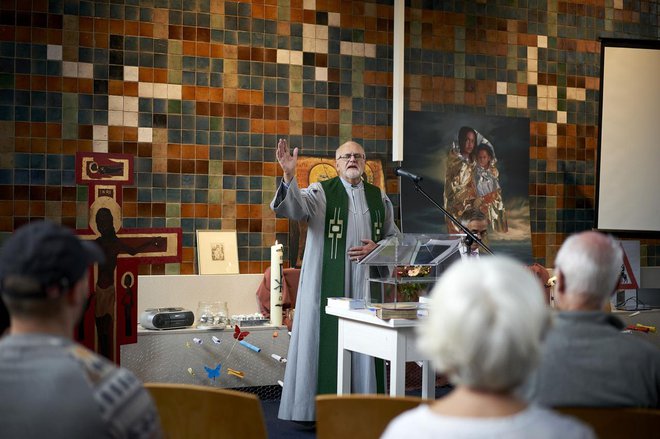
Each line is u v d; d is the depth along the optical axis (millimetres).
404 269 4320
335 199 5777
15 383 1712
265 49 7070
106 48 6594
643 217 8078
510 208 7836
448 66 7719
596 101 8328
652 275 8477
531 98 8039
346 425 2289
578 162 8242
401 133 7262
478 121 7762
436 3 7680
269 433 5574
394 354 4219
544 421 1462
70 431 1688
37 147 6410
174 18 6793
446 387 7098
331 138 7273
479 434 1433
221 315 6477
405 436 1475
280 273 6691
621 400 2324
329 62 7277
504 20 7934
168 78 6770
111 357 5289
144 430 1746
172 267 6770
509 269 1505
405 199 7438
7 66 6348
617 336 2363
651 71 8055
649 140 8078
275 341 6609
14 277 1780
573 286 2428
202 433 2354
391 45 7480
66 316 1832
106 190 5258
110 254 5262
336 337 5641
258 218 7039
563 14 8188
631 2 8523
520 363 1454
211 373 6305
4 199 6336
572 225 8211
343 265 5707
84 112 6531
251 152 7016
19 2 6375
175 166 6789
